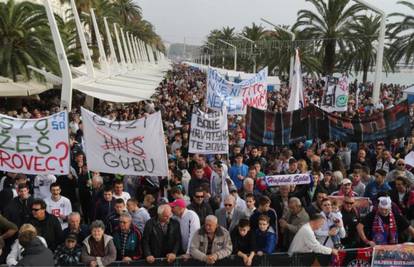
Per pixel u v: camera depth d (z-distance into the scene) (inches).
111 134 331.0
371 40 1867.6
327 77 794.8
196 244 271.3
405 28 1534.2
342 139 530.3
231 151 557.3
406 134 535.8
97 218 324.2
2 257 285.4
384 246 279.7
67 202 324.5
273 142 520.1
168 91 1760.6
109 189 323.6
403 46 1562.5
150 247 277.7
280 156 483.2
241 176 434.0
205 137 446.9
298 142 527.8
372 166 541.3
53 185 319.3
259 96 639.1
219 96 621.3
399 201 367.2
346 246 326.3
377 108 936.9
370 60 1964.8
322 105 797.9
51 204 319.6
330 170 465.4
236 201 332.8
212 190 402.9
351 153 582.2
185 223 292.2
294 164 415.2
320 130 528.1
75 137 586.9
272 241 285.3
